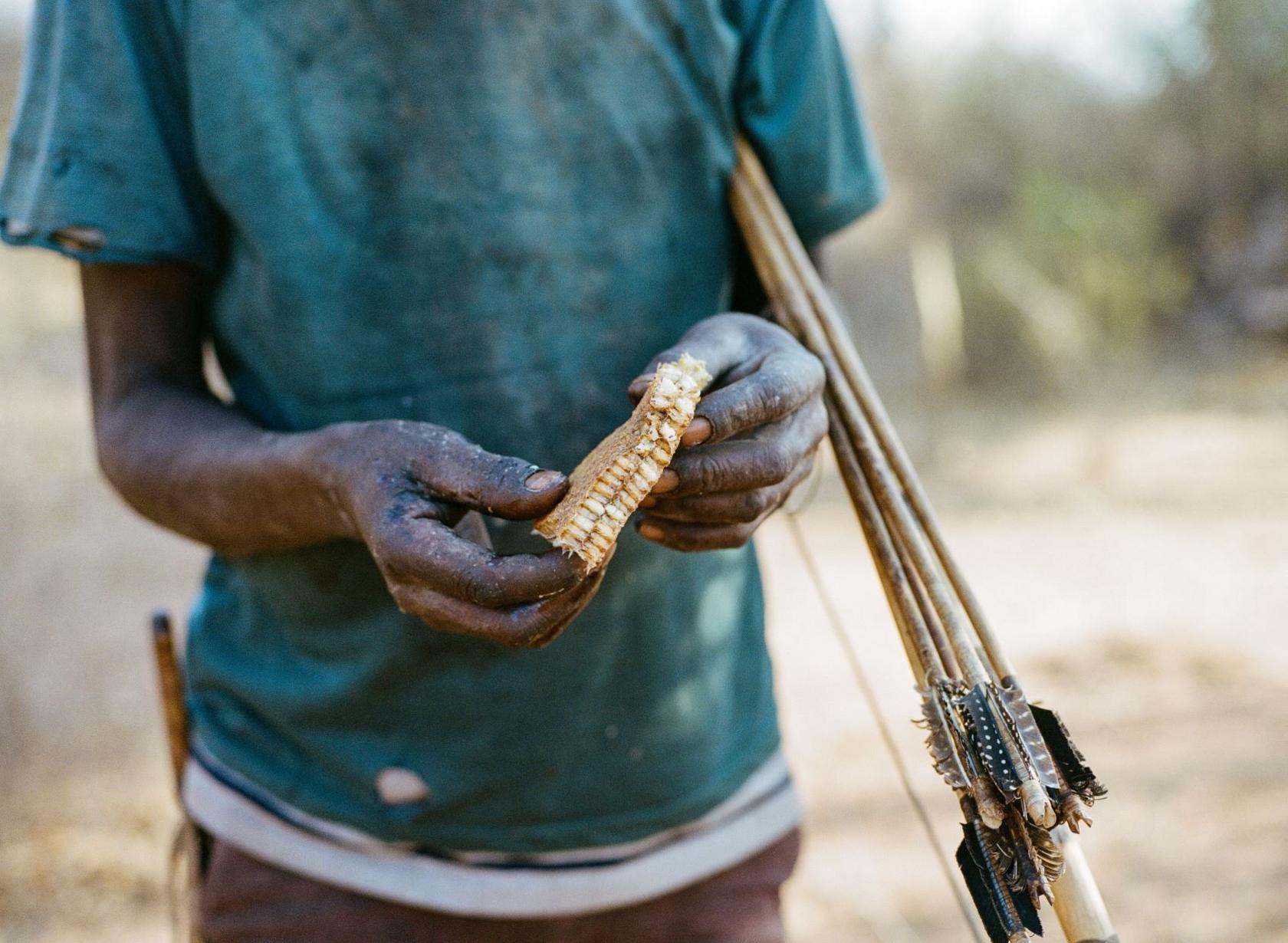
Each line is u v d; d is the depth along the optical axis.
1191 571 5.56
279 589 1.32
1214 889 3.03
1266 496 6.64
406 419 1.29
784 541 6.63
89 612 4.72
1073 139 11.43
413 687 1.31
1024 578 5.70
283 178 1.27
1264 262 10.73
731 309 1.52
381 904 1.35
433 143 1.27
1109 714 4.12
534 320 1.30
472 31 1.26
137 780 3.53
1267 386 9.13
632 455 0.91
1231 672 4.37
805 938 2.93
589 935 1.39
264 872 1.37
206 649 1.42
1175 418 8.62
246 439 1.22
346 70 1.26
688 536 1.03
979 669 0.97
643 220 1.34
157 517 1.31
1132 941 2.86
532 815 1.34
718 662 1.41
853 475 1.13
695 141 1.36
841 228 1.56
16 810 3.27
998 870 0.92
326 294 1.28
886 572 1.08
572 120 1.30
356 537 1.14
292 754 1.38
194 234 1.32
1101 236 10.08
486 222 1.28
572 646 1.30
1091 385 9.70
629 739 1.34
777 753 1.50
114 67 1.26
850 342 1.23
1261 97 11.00
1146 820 3.39
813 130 1.46
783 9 1.45
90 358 1.37
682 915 1.43
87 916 2.86
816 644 5.00
